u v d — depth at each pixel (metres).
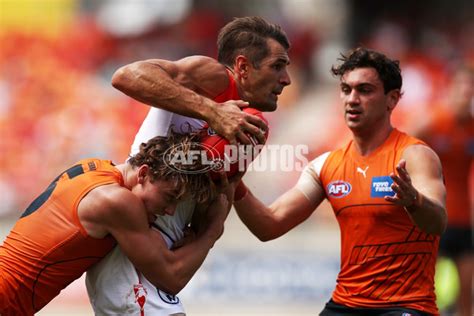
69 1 56.62
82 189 14.07
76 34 54.50
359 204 15.73
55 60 52.06
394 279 15.46
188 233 15.11
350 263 15.95
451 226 28.66
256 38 14.88
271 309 33.94
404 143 15.80
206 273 34.75
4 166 45.03
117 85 13.78
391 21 58.34
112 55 53.78
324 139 47.84
